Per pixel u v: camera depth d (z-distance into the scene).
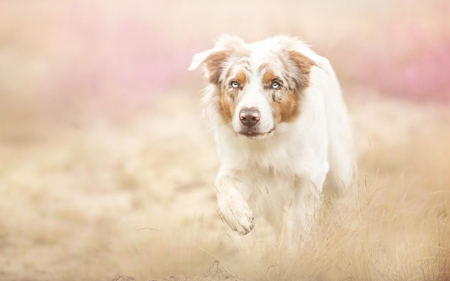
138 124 19.67
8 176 14.75
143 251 8.50
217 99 7.82
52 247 9.96
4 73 23.09
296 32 26.41
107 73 23.14
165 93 23.00
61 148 17.39
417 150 12.03
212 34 27.14
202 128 17.98
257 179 8.05
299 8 32.56
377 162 12.01
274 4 34.00
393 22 25.14
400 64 21.44
